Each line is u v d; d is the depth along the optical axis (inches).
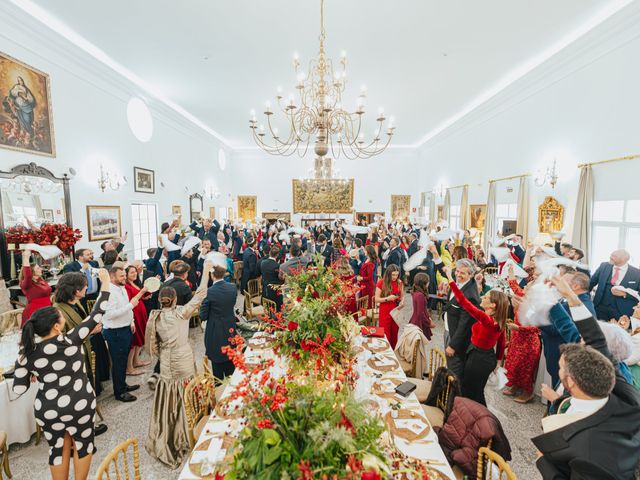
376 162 692.7
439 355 123.0
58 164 231.6
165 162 398.3
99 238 274.7
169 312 117.3
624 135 207.9
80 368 98.3
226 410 85.7
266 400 50.8
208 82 316.5
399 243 304.2
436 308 281.0
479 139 407.5
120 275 156.2
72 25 213.8
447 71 291.1
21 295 190.5
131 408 148.6
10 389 117.9
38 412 92.8
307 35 226.4
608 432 55.1
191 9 196.2
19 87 200.4
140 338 183.0
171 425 116.5
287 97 359.6
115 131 296.5
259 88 332.8
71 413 95.5
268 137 583.8
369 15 202.8
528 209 310.5
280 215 705.6
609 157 219.1
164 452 113.7
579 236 239.9
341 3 190.5
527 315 120.1
